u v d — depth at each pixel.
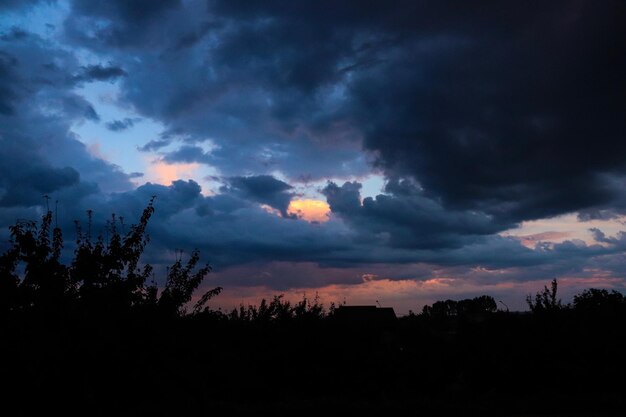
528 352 19.52
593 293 21.05
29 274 10.19
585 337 19.20
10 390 9.11
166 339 10.70
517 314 21.22
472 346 20.75
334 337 20.11
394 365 20.06
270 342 19.58
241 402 17.75
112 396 9.88
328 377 19.27
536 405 16.36
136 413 10.15
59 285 10.32
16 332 9.52
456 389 19.89
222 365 15.46
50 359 9.31
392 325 23.08
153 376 10.30
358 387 19.31
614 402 16.55
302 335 19.92
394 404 15.90
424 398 17.25
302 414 15.02
